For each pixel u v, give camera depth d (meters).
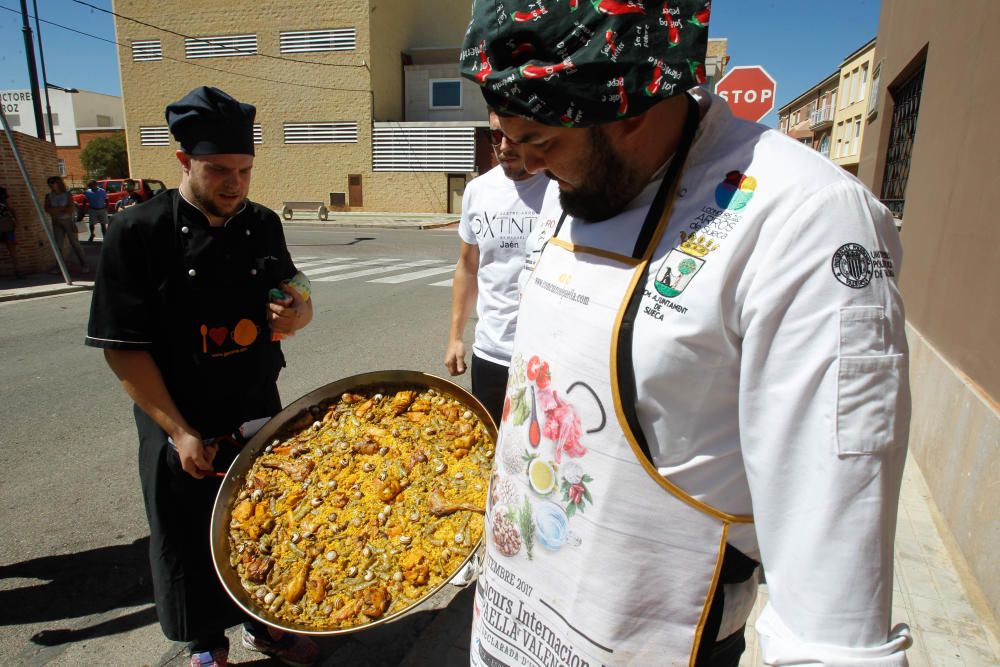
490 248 2.63
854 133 32.38
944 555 2.78
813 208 0.83
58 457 4.05
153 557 2.00
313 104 28.69
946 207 3.64
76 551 3.07
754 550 1.03
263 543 1.79
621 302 0.96
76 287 10.16
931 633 2.33
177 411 1.90
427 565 1.68
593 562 1.02
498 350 2.69
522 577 1.16
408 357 6.27
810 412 0.81
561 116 0.88
